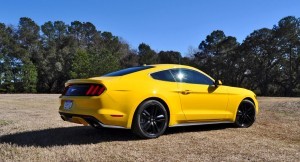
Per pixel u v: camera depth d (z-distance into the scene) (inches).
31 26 2861.7
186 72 271.6
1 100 729.0
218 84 282.2
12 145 223.6
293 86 2042.3
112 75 248.2
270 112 426.9
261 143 235.3
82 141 235.5
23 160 187.9
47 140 239.9
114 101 226.2
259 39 2129.7
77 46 2935.5
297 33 2037.4
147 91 239.5
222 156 199.0
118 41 3088.1
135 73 245.4
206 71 2472.9
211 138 248.5
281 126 315.0
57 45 2908.5
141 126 236.4
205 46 2551.7
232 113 294.8
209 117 277.4
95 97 223.6
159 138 245.0
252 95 311.9
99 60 1963.6
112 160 188.9
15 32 2847.0
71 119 238.2
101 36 3270.2
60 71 2645.2
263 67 2126.0
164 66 263.1
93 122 224.7
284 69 2092.8
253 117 310.0
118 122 227.9
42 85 2628.0
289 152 211.6
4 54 2464.3
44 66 2632.9
